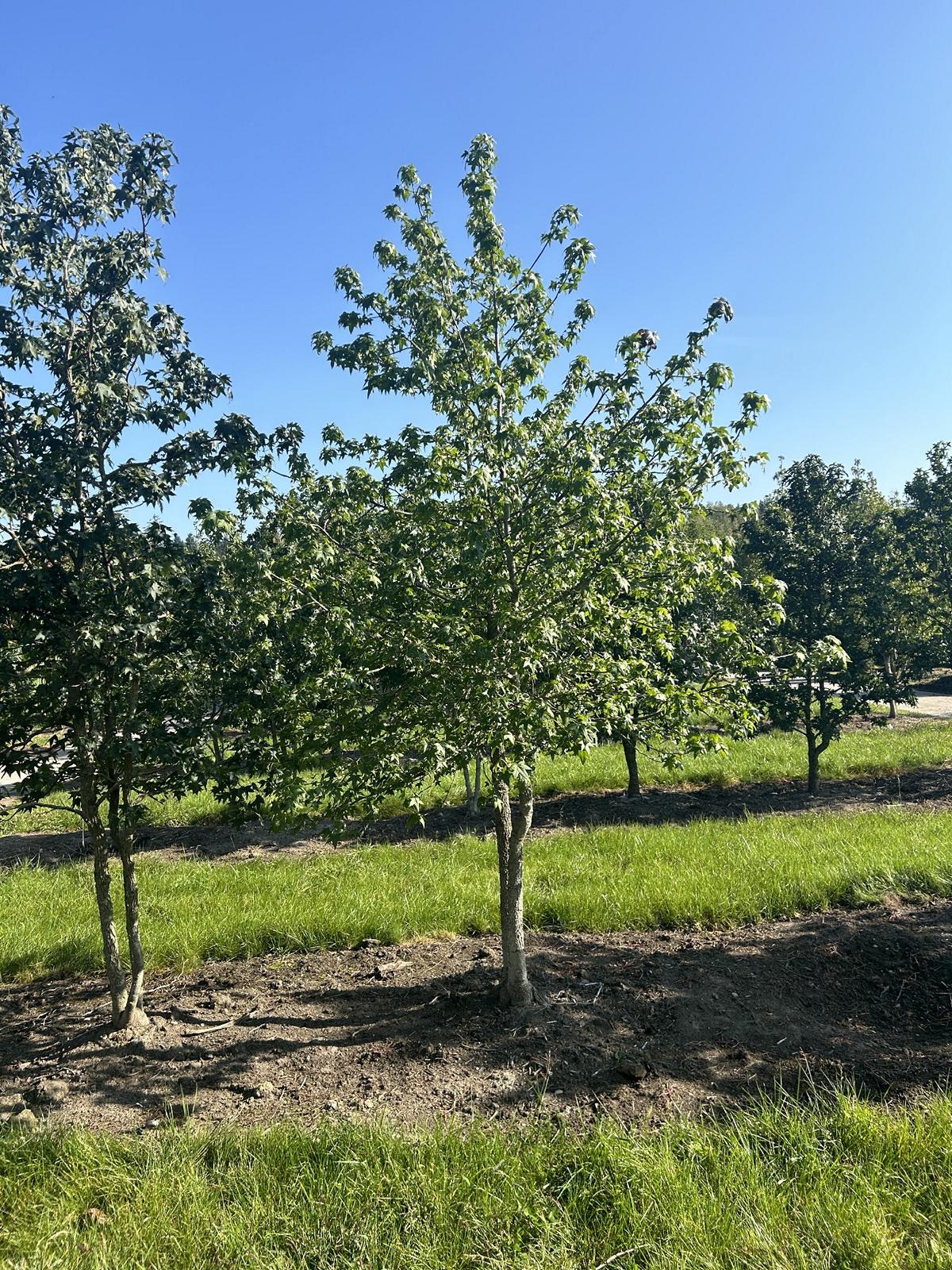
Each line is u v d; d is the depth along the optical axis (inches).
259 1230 148.2
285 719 224.4
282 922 316.5
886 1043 217.6
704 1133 171.3
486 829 487.8
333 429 241.6
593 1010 236.1
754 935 295.3
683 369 221.3
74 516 208.7
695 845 406.9
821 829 424.5
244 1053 222.4
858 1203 149.5
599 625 217.8
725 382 212.5
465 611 213.8
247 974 283.9
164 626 217.2
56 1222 150.6
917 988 247.0
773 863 355.3
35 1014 261.7
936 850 357.4
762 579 212.2
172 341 240.1
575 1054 210.8
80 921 334.6
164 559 220.4
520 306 230.2
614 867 372.2
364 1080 204.7
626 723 214.1
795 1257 138.3
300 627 209.8
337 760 195.5
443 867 391.2
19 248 211.9
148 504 225.5
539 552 220.2
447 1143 169.3
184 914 331.9
